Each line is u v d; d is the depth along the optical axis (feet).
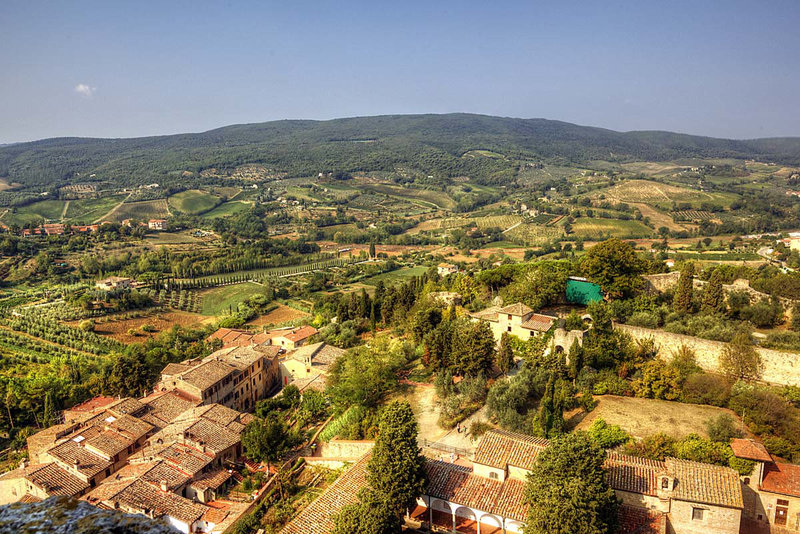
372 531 132.36
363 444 196.24
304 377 322.96
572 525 126.41
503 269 340.39
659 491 142.10
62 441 230.68
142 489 187.11
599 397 212.43
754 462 152.76
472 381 221.87
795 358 200.54
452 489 156.35
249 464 220.64
